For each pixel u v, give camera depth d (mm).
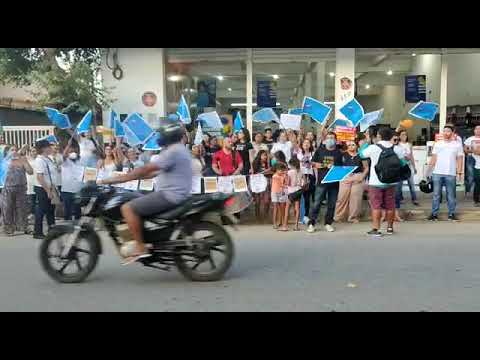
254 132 14258
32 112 19734
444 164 9867
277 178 9289
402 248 7656
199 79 14281
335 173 8891
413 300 5234
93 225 6094
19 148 11102
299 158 9945
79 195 6090
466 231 8969
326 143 9242
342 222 10133
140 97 13789
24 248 8258
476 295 5387
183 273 6027
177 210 5844
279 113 14273
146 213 5789
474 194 11055
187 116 10266
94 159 10625
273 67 14062
